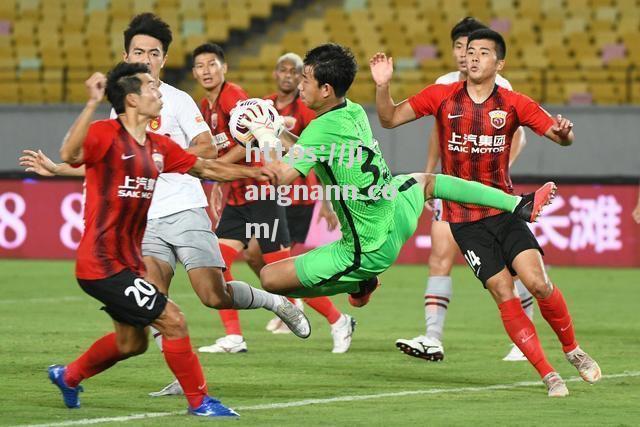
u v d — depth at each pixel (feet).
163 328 58.18
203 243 68.08
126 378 74.18
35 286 141.69
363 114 64.80
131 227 58.18
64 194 177.68
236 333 89.25
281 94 101.45
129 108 57.62
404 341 80.48
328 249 66.33
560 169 195.62
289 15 238.89
